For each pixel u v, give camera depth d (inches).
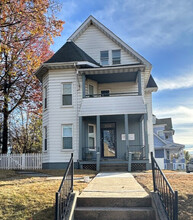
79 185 298.5
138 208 213.2
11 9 473.1
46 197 240.8
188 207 218.8
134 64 662.5
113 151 693.9
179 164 1007.6
